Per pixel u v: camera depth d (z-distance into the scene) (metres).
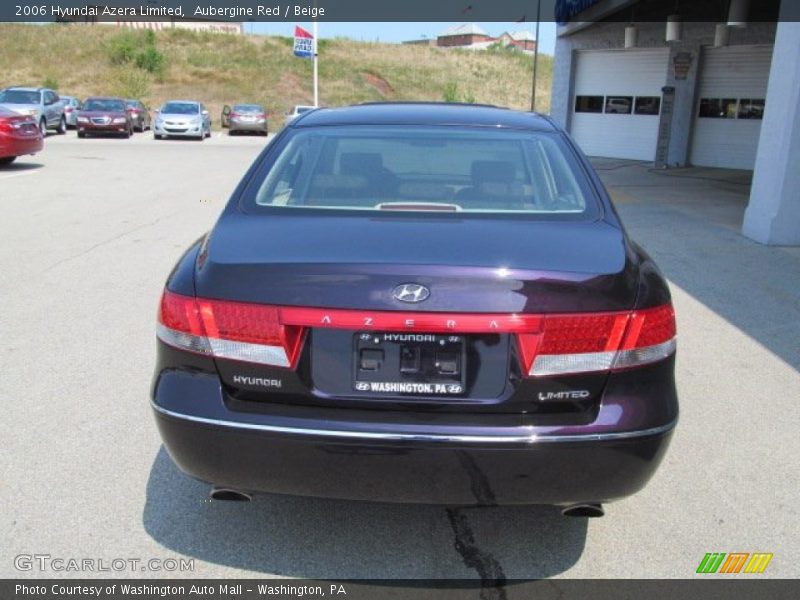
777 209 8.54
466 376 2.40
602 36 20.97
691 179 16.20
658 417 2.47
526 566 2.81
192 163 18.34
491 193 3.01
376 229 2.67
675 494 3.32
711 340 5.36
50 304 5.88
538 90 55.34
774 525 3.09
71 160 18.27
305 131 3.44
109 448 3.59
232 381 2.47
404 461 2.39
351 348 2.41
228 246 2.60
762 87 17.98
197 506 3.14
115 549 2.85
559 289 2.39
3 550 2.82
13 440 3.65
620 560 2.85
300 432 2.39
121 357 4.77
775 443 3.81
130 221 9.64
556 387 2.40
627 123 21.38
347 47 55.25
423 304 2.34
